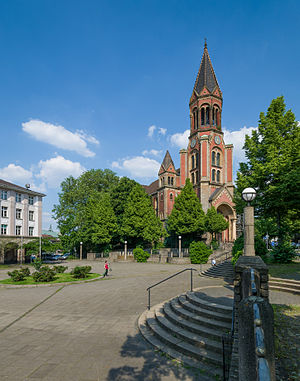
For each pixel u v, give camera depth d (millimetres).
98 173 55594
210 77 53375
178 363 6465
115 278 21750
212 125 51219
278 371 4883
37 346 7645
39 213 47688
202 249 33906
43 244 40375
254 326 3318
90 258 45156
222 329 7367
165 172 55469
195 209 40812
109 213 45031
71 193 51156
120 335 8547
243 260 7188
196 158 51875
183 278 20031
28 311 11562
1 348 7512
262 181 22938
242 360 3443
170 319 8961
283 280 12398
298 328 6867
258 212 24250
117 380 5664
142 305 12297
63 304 12805
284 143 22844
